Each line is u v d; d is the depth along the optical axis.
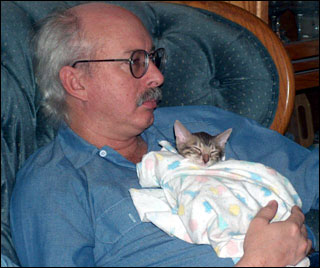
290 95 2.11
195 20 2.15
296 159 1.95
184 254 1.58
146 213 1.56
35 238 1.56
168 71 2.11
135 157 1.95
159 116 2.07
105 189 1.69
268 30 2.14
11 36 1.84
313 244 1.78
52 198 1.60
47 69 1.84
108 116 1.81
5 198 1.67
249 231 1.49
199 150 1.86
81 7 1.88
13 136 1.79
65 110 1.89
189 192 1.53
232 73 2.13
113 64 1.77
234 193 1.56
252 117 2.12
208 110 2.11
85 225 1.61
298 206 1.73
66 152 1.77
